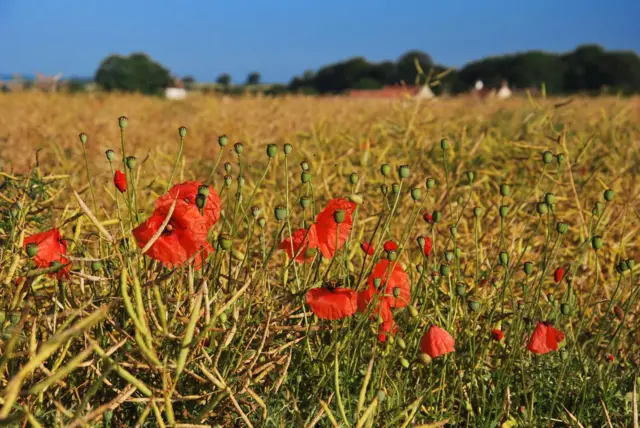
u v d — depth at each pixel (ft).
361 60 167.94
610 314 9.69
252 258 9.93
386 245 7.28
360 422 5.66
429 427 5.98
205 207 6.45
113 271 7.29
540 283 8.15
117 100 42.83
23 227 8.37
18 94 41.45
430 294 8.63
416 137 19.53
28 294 6.62
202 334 5.65
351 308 6.50
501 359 8.22
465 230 12.88
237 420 6.74
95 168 17.98
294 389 7.14
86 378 6.72
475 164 18.37
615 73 178.29
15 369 6.44
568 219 14.46
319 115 29.78
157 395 6.02
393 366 7.63
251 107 33.14
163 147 22.29
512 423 7.46
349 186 14.58
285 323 7.84
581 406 7.64
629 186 15.53
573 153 18.72
